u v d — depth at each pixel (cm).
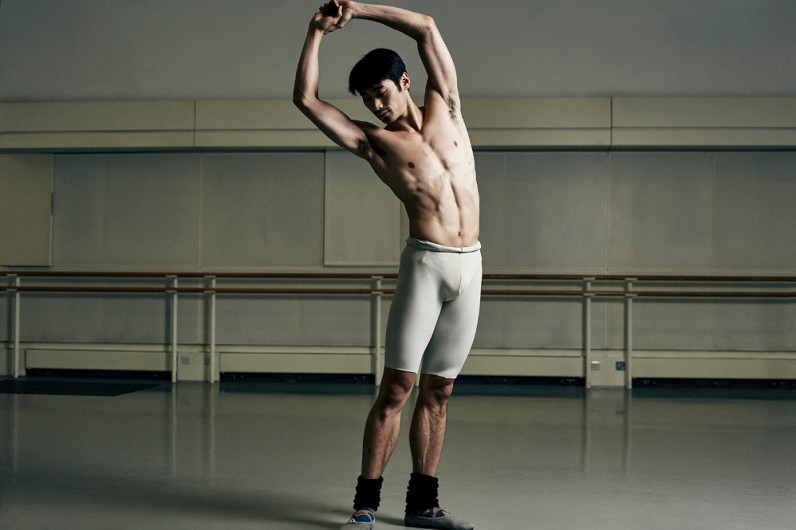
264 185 641
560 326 614
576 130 604
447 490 258
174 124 632
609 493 255
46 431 374
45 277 654
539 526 215
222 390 559
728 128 594
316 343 631
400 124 210
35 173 656
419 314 207
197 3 641
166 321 641
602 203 615
